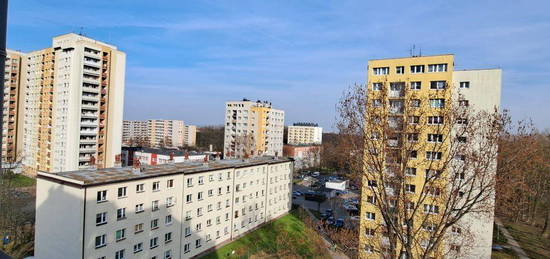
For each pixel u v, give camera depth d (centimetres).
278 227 5759
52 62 7750
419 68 3794
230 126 12094
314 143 17425
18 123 9050
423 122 2548
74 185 3038
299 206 7362
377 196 2347
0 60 475
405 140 2230
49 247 3200
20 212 5147
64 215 3097
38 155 8231
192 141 17700
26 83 8688
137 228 3534
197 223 4369
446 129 2639
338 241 3366
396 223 2269
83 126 7406
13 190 6356
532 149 2342
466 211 2211
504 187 2342
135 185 3500
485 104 3731
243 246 4781
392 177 2325
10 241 4272
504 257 4403
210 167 4681
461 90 3838
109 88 7906
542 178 5191
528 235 5378
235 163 5353
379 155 2319
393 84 3912
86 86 7469
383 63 3991
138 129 19562
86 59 7431
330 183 8762
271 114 12050
